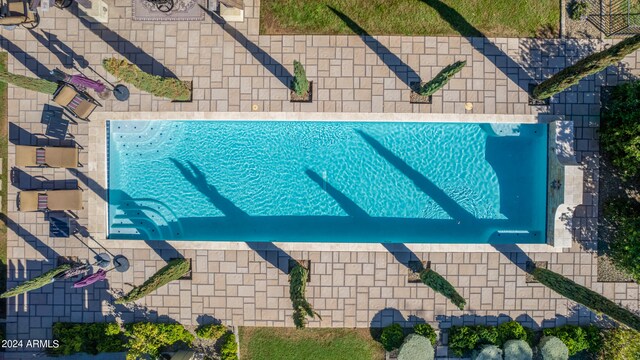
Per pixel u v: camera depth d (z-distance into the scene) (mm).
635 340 14562
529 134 15586
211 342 15852
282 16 15383
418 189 15742
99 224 15617
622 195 15305
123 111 15477
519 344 14641
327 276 15555
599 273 15430
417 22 15297
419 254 15414
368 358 15664
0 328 15703
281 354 15758
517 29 15273
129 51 15492
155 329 15133
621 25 15164
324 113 15344
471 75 15266
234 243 15484
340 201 15836
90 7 14531
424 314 15539
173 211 16000
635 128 13523
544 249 15320
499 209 15695
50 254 15688
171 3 15258
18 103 15594
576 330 15078
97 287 15703
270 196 15898
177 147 15836
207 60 15438
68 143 15594
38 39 15570
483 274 15445
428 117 15250
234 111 15453
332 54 15344
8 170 15664
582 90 15203
